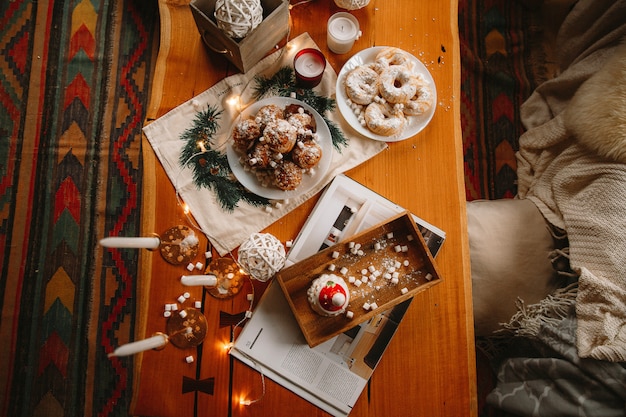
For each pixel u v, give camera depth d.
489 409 1.46
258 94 1.13
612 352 1.09
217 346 1.03
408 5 1.20
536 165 1.50
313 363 1.04
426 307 1.09
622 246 1.16
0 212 1.55
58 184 1.57
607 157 1.23
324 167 1.09
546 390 1.21
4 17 1.63
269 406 1.03
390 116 1.11
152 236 1.05
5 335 1.50
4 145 1.58
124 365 1.50
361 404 1.05
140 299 1.04
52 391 1.47
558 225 1.31
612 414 1.11
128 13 1.66
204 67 1.12
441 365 1.07
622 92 1.19
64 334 1.51
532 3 1.75
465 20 1.74
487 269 1.28
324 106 1.13
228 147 1.08
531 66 1.73
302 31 1.16
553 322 1.23
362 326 1.07
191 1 0.98
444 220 1.12
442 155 1.14
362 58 1.14
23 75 1.61
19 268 1.53
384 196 1.12
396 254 1.08
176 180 1.07
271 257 0.96
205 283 0.95
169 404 1.01
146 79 1.64
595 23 1.45
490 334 1.34
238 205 1.08
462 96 1.69
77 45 1.63
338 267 1.07
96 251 1.55
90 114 1.61
